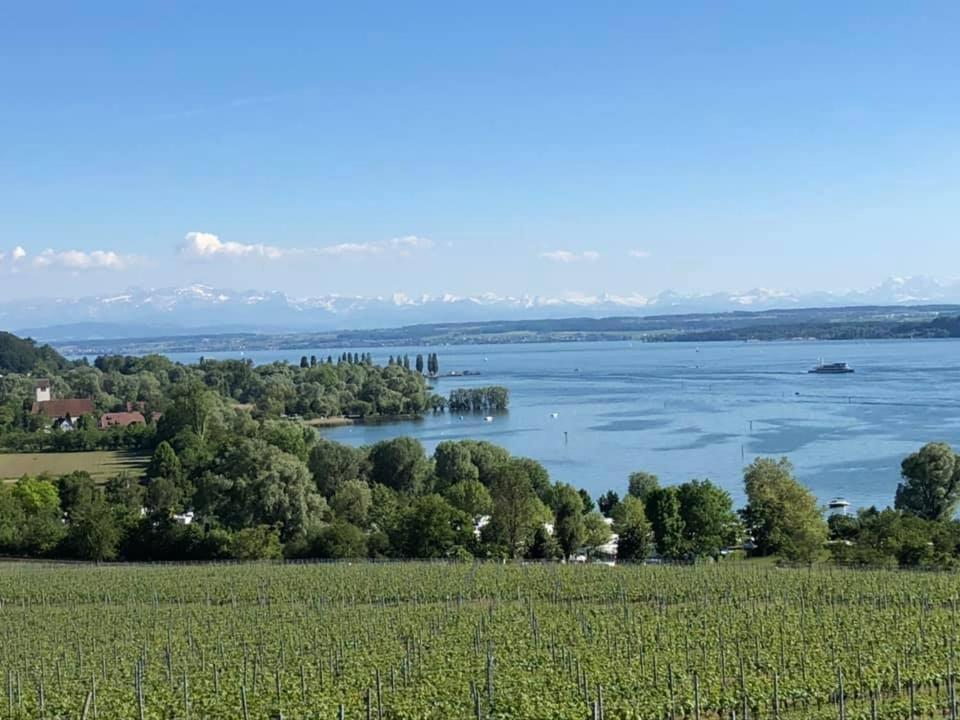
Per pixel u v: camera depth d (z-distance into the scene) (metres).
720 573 62.75
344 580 63.62
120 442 155.62
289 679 37.19
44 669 40.94
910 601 50.72
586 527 89.50
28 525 86.75
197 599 60.12
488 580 62.03
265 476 89.75
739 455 150.75
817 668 36.12
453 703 32.84
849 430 173.00
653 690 33.59
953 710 29.88
